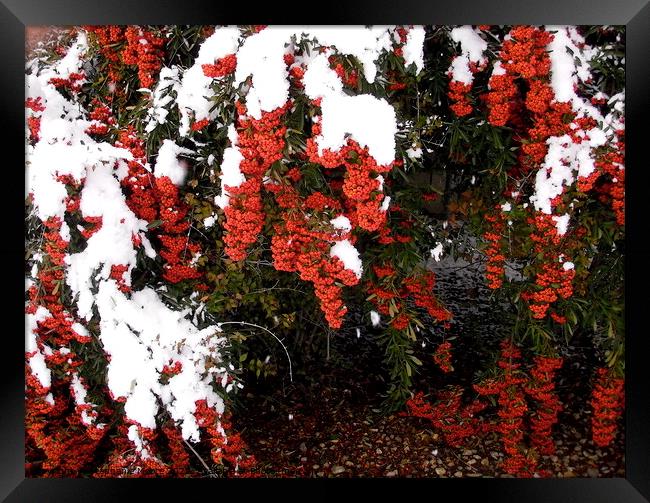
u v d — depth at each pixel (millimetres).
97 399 2799
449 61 2711
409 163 2557
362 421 3703
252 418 3723
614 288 2865
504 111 2541
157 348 2385
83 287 2350
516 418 3195
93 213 2307
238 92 2104
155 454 2785
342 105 1826
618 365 2871
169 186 2531
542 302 2721
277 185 2324
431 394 3621
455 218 3047
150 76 2471
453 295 3742
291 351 3916
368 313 3596
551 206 2576
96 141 2615
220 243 2934
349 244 2285
